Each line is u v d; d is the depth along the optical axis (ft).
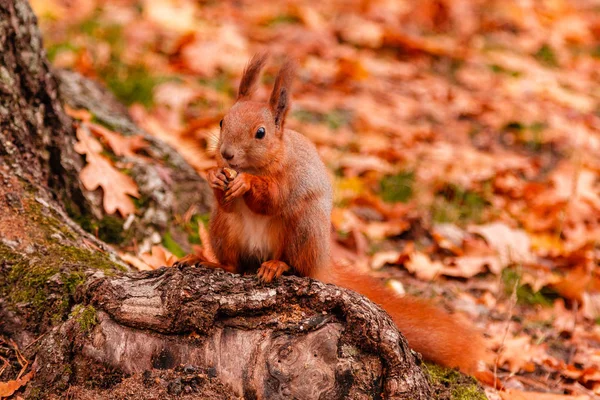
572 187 44.04
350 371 20.63
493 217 41.55
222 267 24.45
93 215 29.63
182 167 33.91
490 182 44.80
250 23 63.21
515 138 52.37
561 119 55.72
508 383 26.89
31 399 20.70
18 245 23.93
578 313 33.73
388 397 20.92
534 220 41.68
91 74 46.47
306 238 24.02
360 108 52.54
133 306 20.79
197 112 47.32
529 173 47.88
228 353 20.68
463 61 64.39
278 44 60.03
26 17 27.76
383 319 21.22
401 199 42.60
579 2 85.61
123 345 20.79
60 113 29.89
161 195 31.37
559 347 30.58
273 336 20.68
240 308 20.83
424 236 39.09
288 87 24.23
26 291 22.75
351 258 35.55
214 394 20.30
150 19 57.16
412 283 34.22
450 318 26.35
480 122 54.39
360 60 58.54
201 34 57.26
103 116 34.71
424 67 62.80
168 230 31.27
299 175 24.07
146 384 20.34
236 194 22.35
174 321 20.65
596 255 39.50
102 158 30.66
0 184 25.44
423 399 21.20
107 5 61.11
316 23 64.13
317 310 21.21
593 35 76.07
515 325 31.78
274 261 22.25
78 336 20.93
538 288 34.60
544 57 68.59
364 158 45.06
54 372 20.85
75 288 22.20
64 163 29.22
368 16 68.69
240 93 24.95
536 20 74.90
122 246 29.66
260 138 23.24
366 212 40.57
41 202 25.77
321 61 59.31
